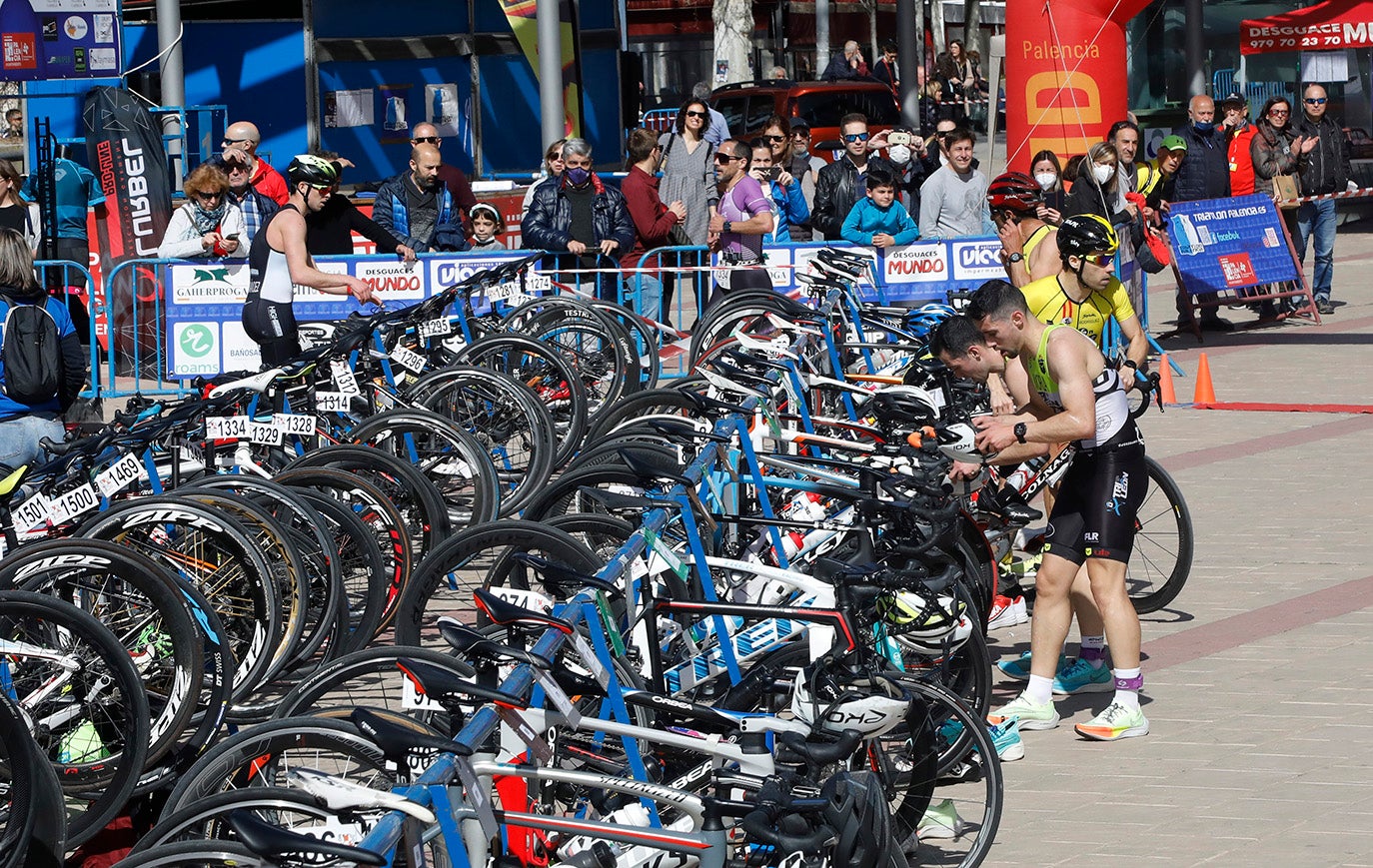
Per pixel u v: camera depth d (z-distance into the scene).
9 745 8.79
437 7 36.09
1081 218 12.83
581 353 20.80
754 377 13.20
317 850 5.46
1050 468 13.89
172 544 11.66
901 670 9.34
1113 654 11.58
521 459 17.30
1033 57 28.50
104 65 28.53
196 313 23.94
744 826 6.55
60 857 8.96
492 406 17.12
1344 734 11.23
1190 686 12.44
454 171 26.19
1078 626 14.07
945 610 9.95
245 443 13.62
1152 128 46.72
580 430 18.23
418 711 8.41
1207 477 19.20
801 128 34.66
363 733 7.36
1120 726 11.48
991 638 14.09
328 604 11.82
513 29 33.59
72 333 14.51
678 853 7.11
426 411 15.23
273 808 7.11
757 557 10.67
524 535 11.02
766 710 8.88
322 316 23.62
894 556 9.41
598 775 7.20
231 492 11.84
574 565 10.89
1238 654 13.09
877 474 11.16
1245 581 15.05
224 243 23.98
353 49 36.25
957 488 12.15
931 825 9.51
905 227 24.75
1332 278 36.91
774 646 9.46
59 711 9.89
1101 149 25.47
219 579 11.66
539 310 21.14
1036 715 11.86
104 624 10.12
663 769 8.02
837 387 15.05
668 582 9.87
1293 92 45.66
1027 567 14.40
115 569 10.20
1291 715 11.66
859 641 8.55
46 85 29.94
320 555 12.22
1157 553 14.26
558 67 29.94
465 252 24.33
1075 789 10.55
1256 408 23.19
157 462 13.37
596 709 8.16
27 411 14.17
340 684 9.05
